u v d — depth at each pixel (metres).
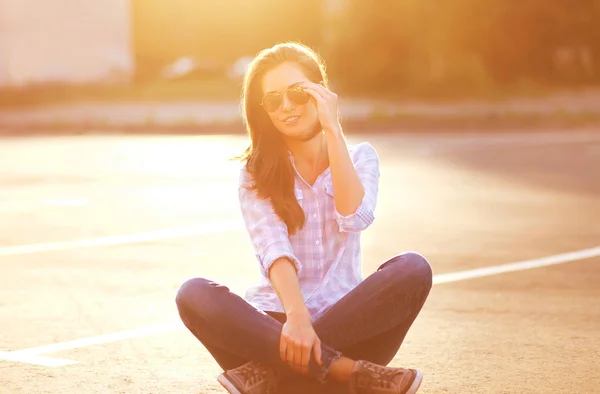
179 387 5.56
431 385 5.52
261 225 4.59
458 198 13.91
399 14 41.31
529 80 43.25
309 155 4.74
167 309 7.61
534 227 11.30
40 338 6.73
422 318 7.15
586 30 45.59
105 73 50.19
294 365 4.33
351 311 4.43
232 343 4.46
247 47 65.88
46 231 11.63
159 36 66.81
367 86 41.16
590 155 19.92
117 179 16.91
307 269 4.69
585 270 8.84
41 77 48.22
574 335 6.62
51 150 23.45
